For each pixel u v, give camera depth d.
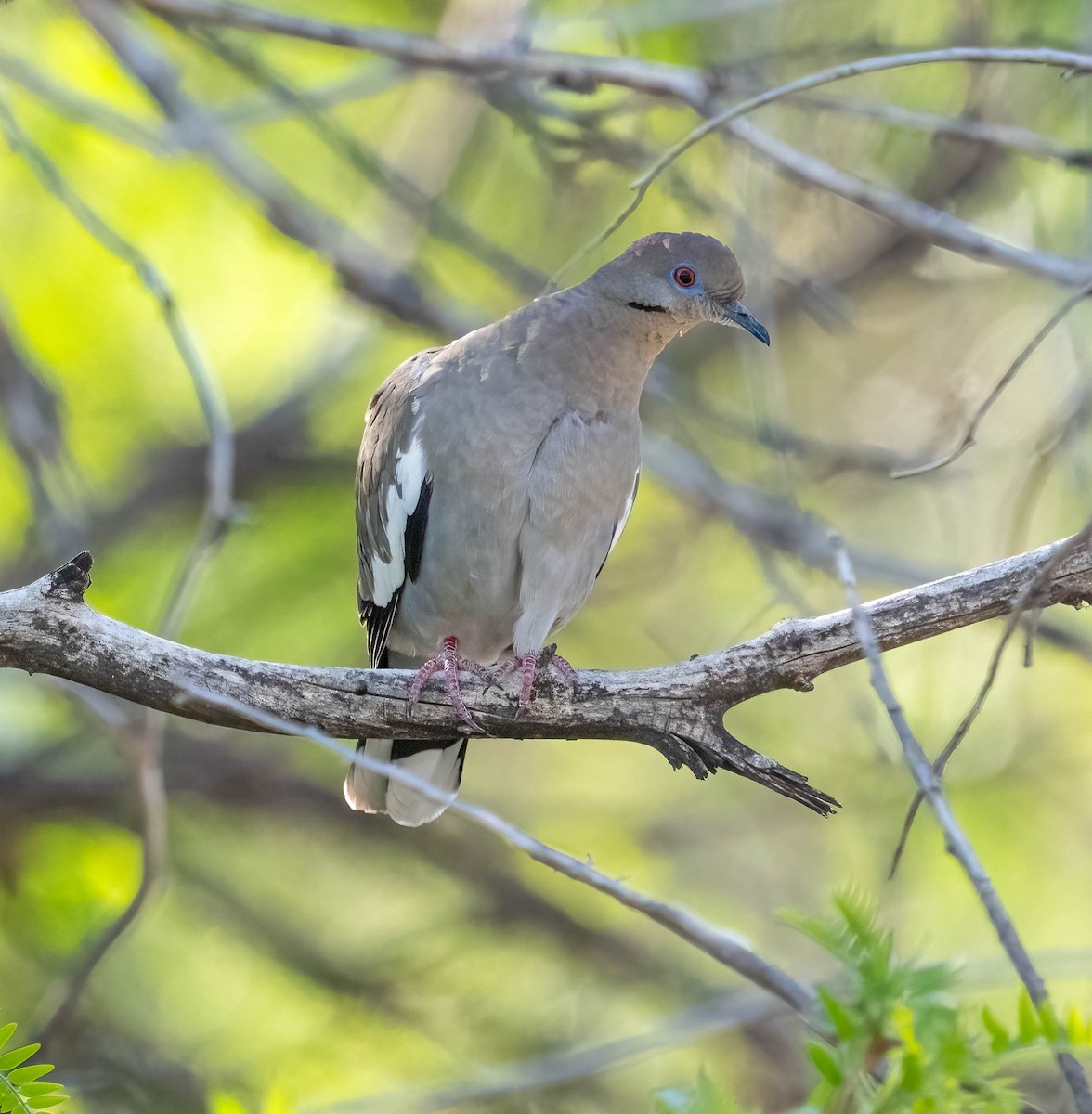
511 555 8.17
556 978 13.64
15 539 13.10
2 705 12.24
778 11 10.59
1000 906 4.29
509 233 13.31
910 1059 3.78
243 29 9.48
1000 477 11.51
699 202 10.23
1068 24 10.94
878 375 13.67
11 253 12.53
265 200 10.88
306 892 14.17
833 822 13.64
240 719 6.42
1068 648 11.51
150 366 13.68
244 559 13.84
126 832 12.28
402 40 9.34
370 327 14.42
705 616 14.28
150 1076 11.17
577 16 11.43
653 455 11.60
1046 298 11.34
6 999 11.51
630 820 14.25
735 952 5.73
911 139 11.88
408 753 8.87
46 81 10.06
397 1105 8.21
